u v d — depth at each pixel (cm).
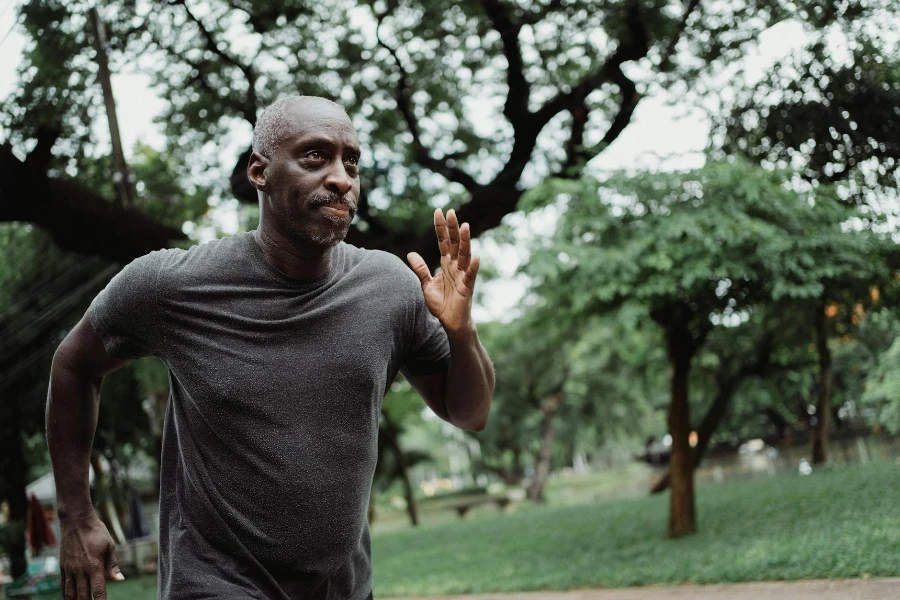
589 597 813
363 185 1281
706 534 1055
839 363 1670
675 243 911
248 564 205
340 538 208
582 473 6219
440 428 4912
